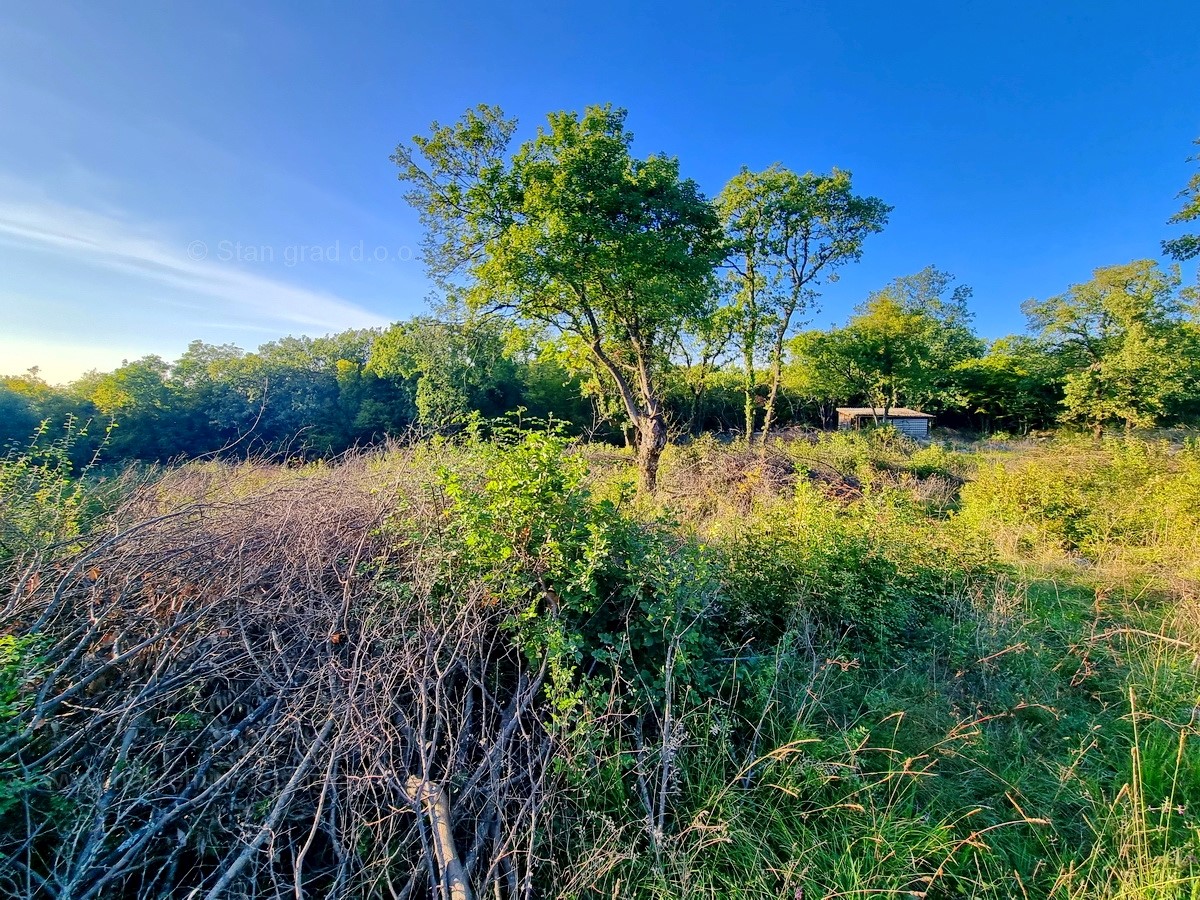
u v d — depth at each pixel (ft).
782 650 10.13
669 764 7.36
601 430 68.74
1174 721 9.32
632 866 6.59
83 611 8.41
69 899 4.94
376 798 6.67
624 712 8.55
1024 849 7.14
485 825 6.35
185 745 6.88
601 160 37.09
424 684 7.06
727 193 63.21
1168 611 14.17
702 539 14.43
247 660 7.90
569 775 7.10
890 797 7.68
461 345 45.88
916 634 12.50
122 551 8.96
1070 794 7.92
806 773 7.68
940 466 46.93
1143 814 7.01
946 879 6.75
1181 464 25.34
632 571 9.41
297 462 21.43
